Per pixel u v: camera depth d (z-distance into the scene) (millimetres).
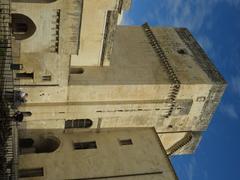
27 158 40250
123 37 45625
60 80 38750
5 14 31406
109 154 42781
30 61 37031
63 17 34375
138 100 42531
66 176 40094
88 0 35562
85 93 40281
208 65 46000
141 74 42156
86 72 40500
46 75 38156
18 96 32781
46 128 41969
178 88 42844
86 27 37375
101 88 40344
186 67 44656
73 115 41562
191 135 48812
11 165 32562
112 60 42406
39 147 42625
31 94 38938
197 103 45000
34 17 33969
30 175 39312
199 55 46906
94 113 42062
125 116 43531
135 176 41906
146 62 43469
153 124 45594
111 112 42500
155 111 44000
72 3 33875
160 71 43094
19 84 37469
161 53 44906
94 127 43781
